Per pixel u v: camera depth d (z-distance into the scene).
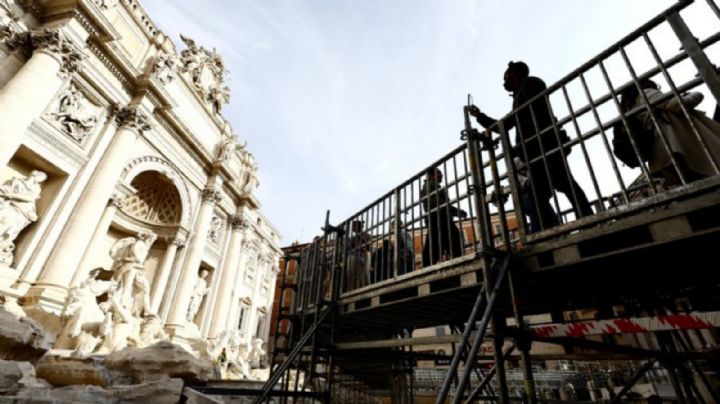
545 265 2.91
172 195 22.12
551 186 2.98
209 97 26.22
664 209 2.28
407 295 4.39
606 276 3.10
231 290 26.59
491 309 2.63
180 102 22.64
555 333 2.89
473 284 3.24
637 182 4.47
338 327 6.57
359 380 9.07
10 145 12.07
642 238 2.61
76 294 12.80
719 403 4.31
